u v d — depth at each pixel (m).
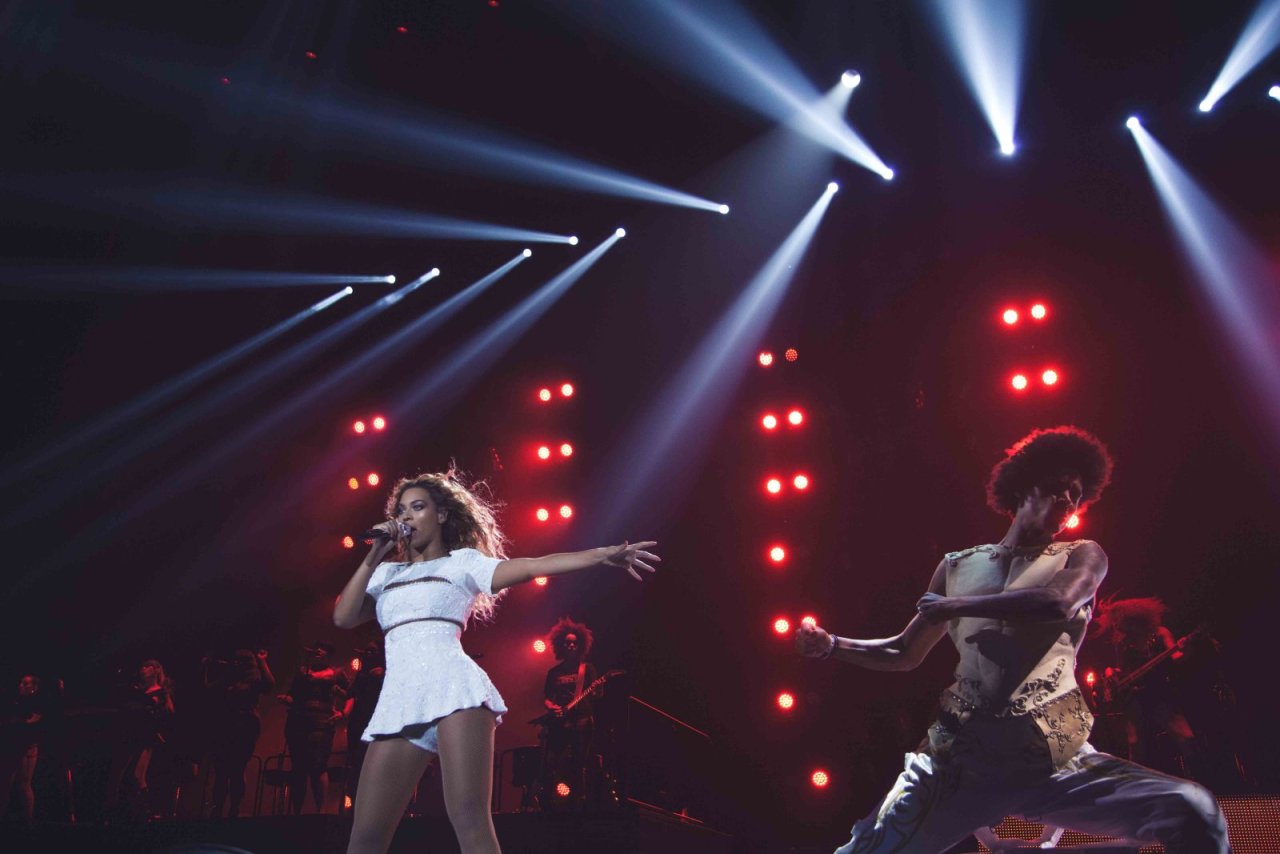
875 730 10.70
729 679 11.46
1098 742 9.05
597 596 12.30
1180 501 11.02
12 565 12.12
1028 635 3.17
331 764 10.73
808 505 11.79
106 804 9.59
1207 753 8.58
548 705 8.91
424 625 3.83
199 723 9.91
